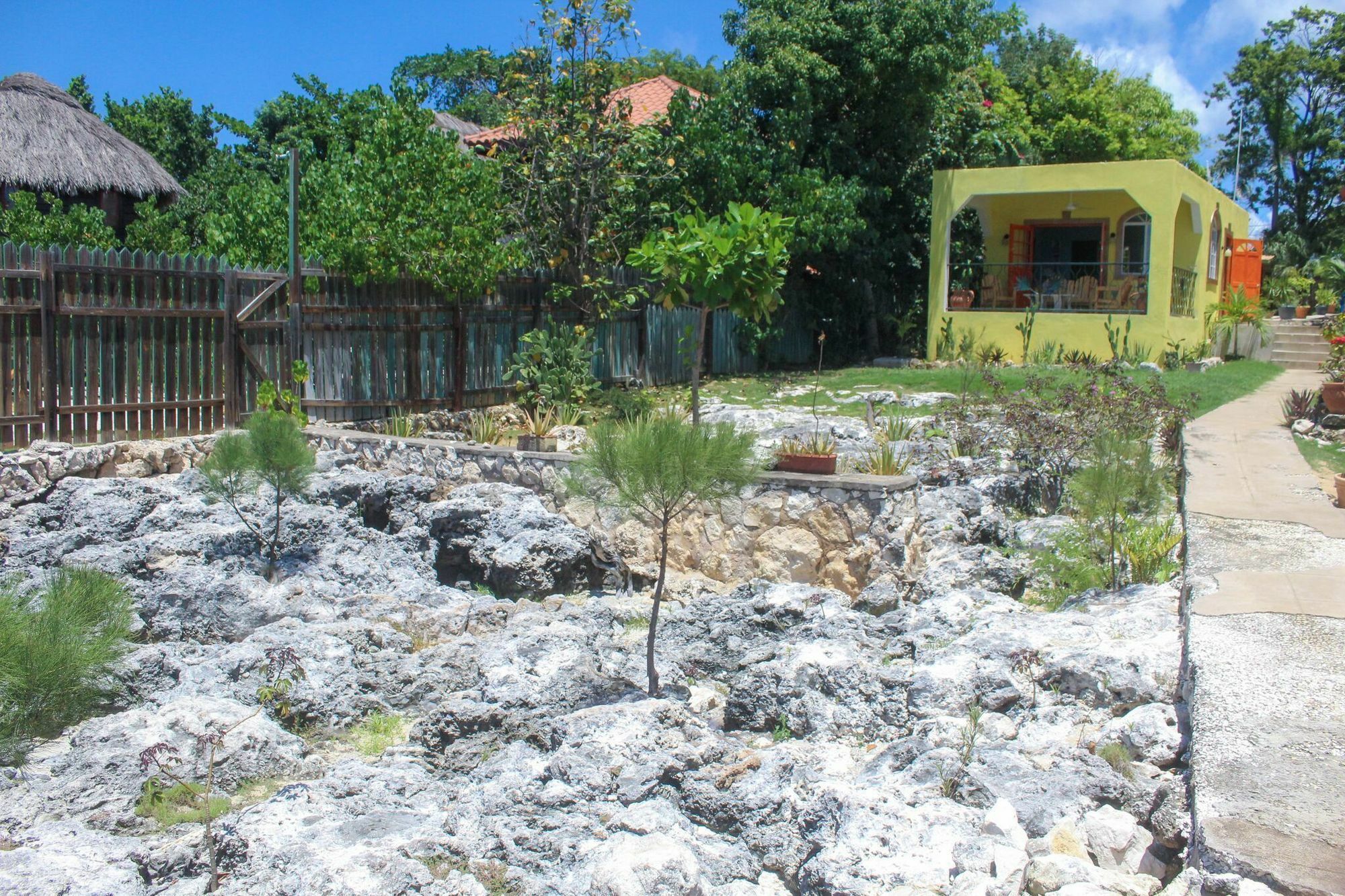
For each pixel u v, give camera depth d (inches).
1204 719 174.7
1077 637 241.0
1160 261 778.2
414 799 173.3
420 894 137.3
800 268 892.0
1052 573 319.0
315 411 521.0
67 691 206.8
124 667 226.2
